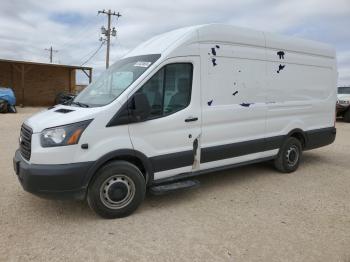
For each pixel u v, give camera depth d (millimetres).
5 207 5074
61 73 29500
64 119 4484
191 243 4078
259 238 4215
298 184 6461
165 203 5367
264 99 6484
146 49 5555
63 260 3676
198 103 5461
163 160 5117
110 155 4609
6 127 13477
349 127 15836
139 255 3801
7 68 27422
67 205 5188
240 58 6004
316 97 7621
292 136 7285
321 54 7613
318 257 3783
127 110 4723
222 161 5918
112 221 4676
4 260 3652
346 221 4750
